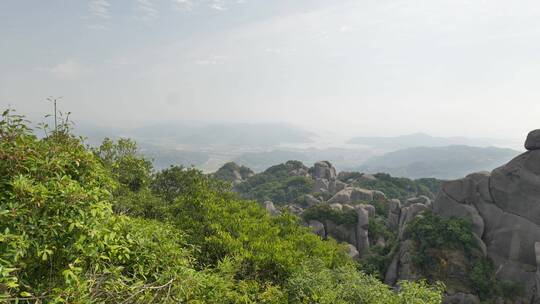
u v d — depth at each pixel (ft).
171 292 18.13
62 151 18.08
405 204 186.29
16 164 15.15
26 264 14.07
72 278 13.37
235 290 28.27
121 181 66.49
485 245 122.62
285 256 35.29
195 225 40.52
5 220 13.71
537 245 110.42
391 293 31.45
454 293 110.93
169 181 88.33
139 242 19.61
